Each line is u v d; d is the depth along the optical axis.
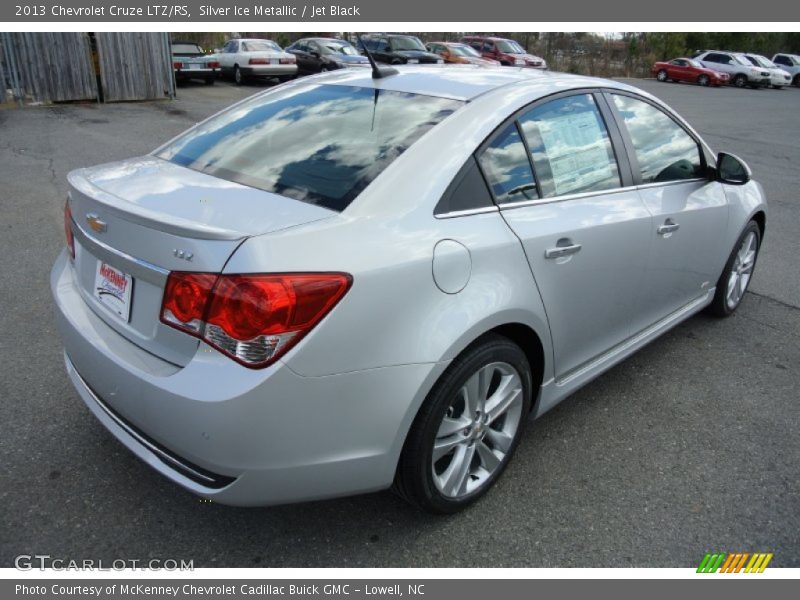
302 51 20.19
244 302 1.84
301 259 1.91
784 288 5.23
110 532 2.38
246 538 2.40
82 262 2.45
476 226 2.33
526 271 2.46
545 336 2.64
